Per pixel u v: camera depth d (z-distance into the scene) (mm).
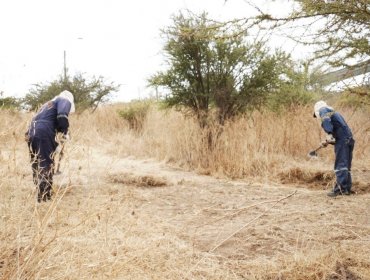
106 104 17203
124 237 3424
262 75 8719
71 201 4520
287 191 6352
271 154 8172
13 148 3010
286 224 4359
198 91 9125
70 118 13219
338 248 3449
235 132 8516
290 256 3389
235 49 8586
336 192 5902
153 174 7176
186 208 5180
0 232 2740
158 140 10391
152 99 14445
